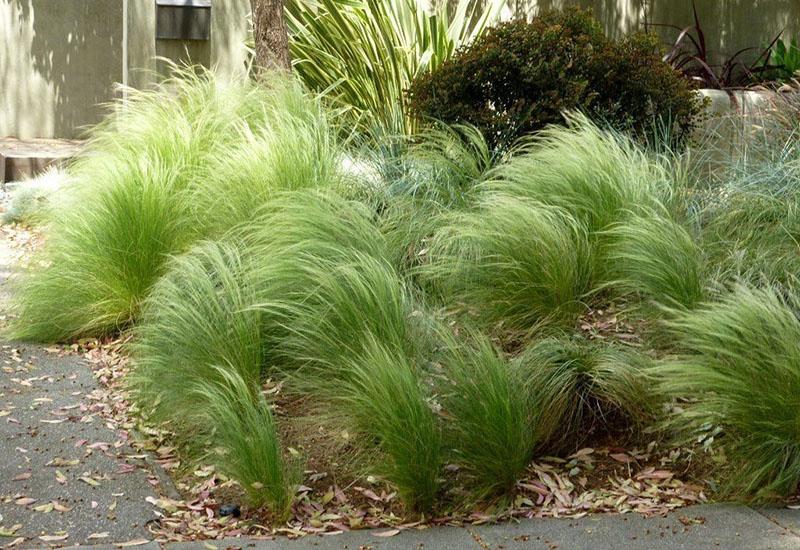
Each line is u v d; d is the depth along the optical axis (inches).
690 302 216.1
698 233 249.4
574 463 187.3
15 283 281.7
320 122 295.1
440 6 483.8
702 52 504.4
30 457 187.6
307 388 206.1
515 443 176.9
